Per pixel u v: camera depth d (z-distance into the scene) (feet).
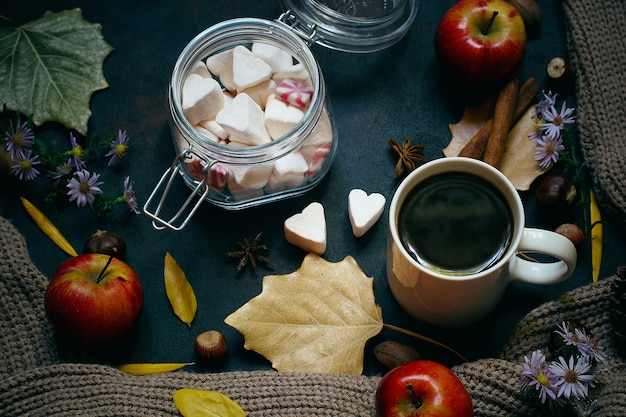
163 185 2.55
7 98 2.56
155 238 2.52
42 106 2.56
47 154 2.49
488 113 2.57
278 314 2.39
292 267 2.50
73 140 2.49
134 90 2.63
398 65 2.65
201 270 2.49
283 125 2.43
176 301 2.44
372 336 2.39
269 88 2.47
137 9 2.69
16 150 2.46
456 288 2.15
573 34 2.57
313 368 2.37
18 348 2.39
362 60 2.66
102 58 2.61
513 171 2.51
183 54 2.37
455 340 2.44
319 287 2.41
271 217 2.53
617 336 2.36
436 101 2.62
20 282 2.41
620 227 2.48
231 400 2.30
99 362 2.42
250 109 2.38
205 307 2.47
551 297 2.46
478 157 2.50
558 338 2.33
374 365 2.42
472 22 2.49
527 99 2.55
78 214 2.52
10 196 2.53
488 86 2.61
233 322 2.38
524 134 2.54
